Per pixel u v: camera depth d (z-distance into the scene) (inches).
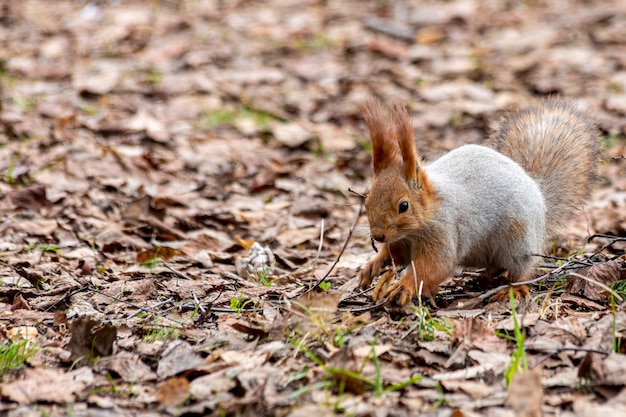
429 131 638.5
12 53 791.1
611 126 623.5
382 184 327.3
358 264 406.3
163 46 830.5
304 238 451.8
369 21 919.0
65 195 483.5
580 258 384.5
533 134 401.7
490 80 743.7
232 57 810.8
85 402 260.7
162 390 259.6
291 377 267.1
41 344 299.9
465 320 296.4
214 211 490.3
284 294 346.3
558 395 256.1
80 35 858.8
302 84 750.5
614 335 276.8
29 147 561.9
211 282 371.2
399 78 756.6
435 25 912.3
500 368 271.9
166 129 622.2
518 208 345.7
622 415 239.6
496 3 998.4
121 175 532.1
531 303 326.3
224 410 247.6
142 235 442.9
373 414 245.0
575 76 743.7
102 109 655.1
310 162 583.5
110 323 306.0
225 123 641.6
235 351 289.0
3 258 399.5
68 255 411.8
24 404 259.3
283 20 934.4
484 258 358.0
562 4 982.4
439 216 331.3
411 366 277.7
